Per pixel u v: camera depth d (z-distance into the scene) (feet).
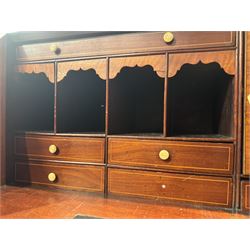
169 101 3.98
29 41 4.45
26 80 4.91
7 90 4.63
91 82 5.29
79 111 5.11
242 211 3.45
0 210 3.45
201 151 3.60
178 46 3.65
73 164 4.27
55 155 4.39
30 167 4.58
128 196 3.97
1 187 4.49
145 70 4.70
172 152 3.73
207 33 3.54
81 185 4.24
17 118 4.82
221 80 4.32
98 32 3.98
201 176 3.61
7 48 4.56
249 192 3.44
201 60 3.58
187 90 5.03
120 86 4.46
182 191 3.70
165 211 3.45
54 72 4.35
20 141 4.65
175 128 5.05
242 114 3.41
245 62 3.37
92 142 4.15
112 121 4.18
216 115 4.70
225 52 3.47
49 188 4.43
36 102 5.25
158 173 3.81
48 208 3.51
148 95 5.24
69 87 4.70
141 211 3.45
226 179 3.51
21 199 3.87
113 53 3.96
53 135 4.38
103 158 4.09
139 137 3.87
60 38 4.26
